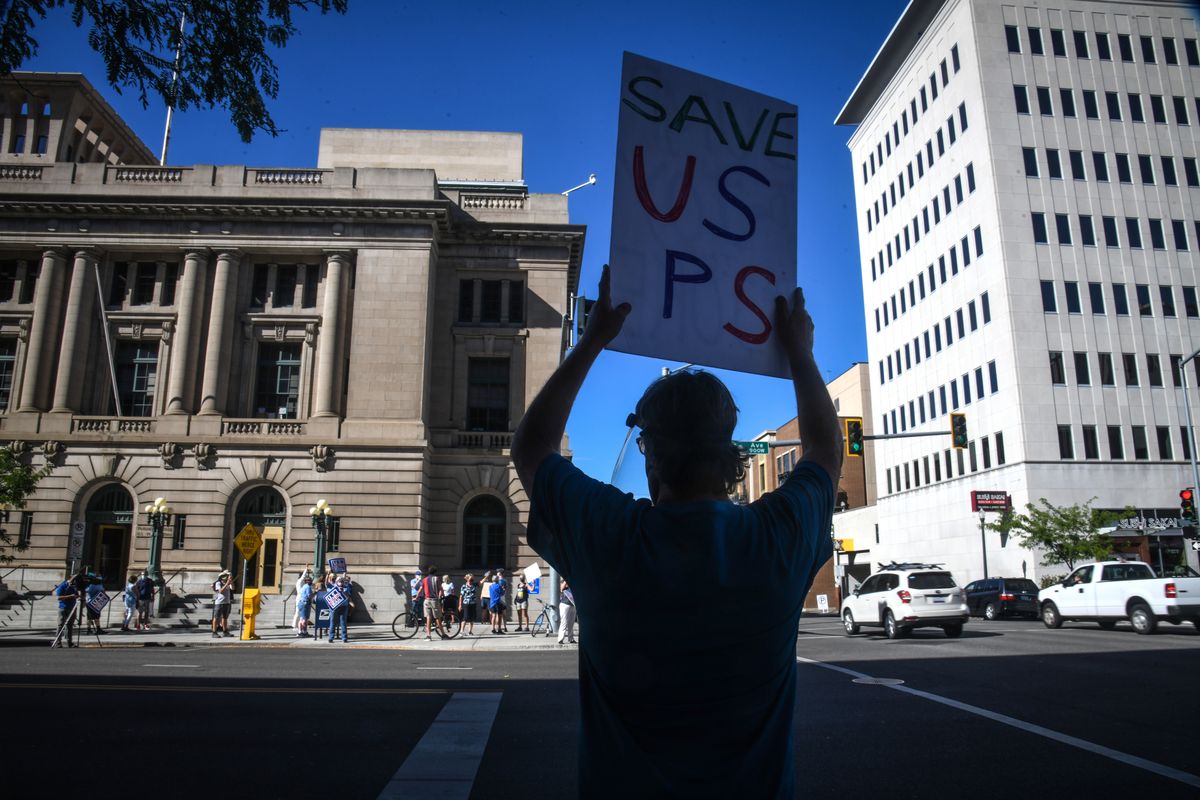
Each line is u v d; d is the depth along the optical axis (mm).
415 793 5695
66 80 40469
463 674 13352
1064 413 41281
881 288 57094
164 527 31703
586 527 1604
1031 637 20250
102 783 5914
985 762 6707
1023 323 42094
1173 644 17141
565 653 19203
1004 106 44656
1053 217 43531
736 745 1494
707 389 1744
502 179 48875
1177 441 41625
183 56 9781
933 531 49000
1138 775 6230
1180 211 44531
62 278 34875
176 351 34125
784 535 1591
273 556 33000
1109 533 37406
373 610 32031
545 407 1877
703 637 1490
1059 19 46188
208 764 6535
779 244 2191
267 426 33719
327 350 34250
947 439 47844
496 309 37062
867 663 14336
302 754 6922
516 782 6059
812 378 2033
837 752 7156
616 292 2023
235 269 35125
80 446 33188
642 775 1482
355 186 35750
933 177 50062
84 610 26719
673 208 2117
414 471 33250
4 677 12367
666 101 2188
